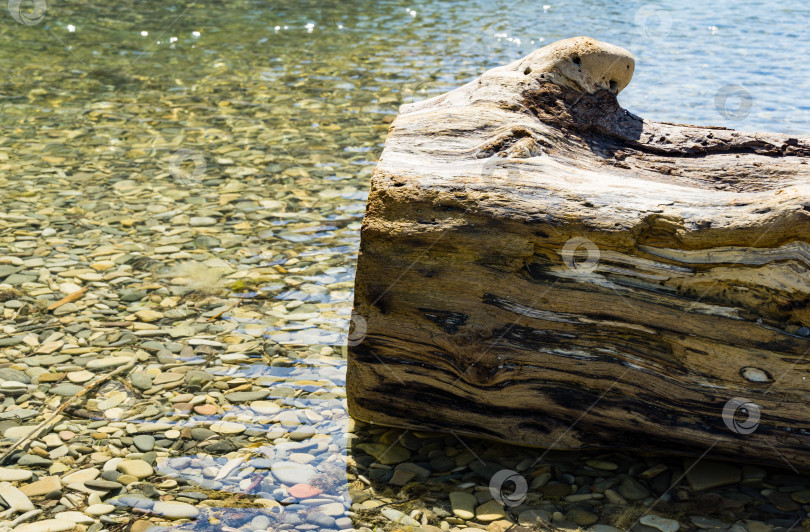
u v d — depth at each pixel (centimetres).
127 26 1105
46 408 317
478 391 290
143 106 755
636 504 265
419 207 279
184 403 323
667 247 266
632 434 289
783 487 273
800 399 267
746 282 264
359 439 304
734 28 1079
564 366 282
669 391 277
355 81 838
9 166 596
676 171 306
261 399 328
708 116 681
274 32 1084
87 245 470
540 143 305
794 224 254
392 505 264
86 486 270
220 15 1193
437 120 316
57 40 1012
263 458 289
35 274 432
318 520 256
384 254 280
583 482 278
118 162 609
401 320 286
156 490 269
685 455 294
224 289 421
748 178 300
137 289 419
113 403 322
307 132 678
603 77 334
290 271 443
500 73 343
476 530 252
